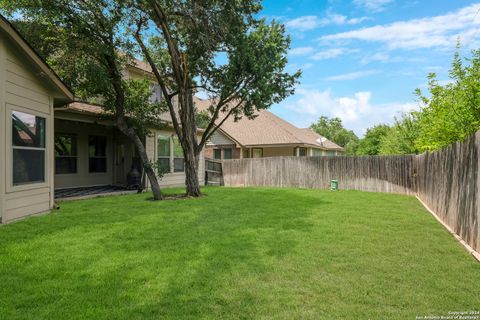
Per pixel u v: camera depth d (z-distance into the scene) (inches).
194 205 313.9
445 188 233.5
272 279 125.0
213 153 857.5
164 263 142.4
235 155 823.7
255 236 190.9
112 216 252.2
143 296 109.7
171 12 345.7
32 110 245.1
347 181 523.2
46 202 268.2
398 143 700.7
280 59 388.5
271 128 872.3
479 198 156.7
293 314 98.1
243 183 634.8
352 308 102.0
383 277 127.0
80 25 307.1
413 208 305.6
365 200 364.8
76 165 448.1
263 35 386.3
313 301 106.7
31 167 246.8
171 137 522.6
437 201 264.5
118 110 351.6
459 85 276.4
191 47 383.9
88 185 464.8
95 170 476.1
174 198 370.9
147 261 144.9
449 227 217.2
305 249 164.1
